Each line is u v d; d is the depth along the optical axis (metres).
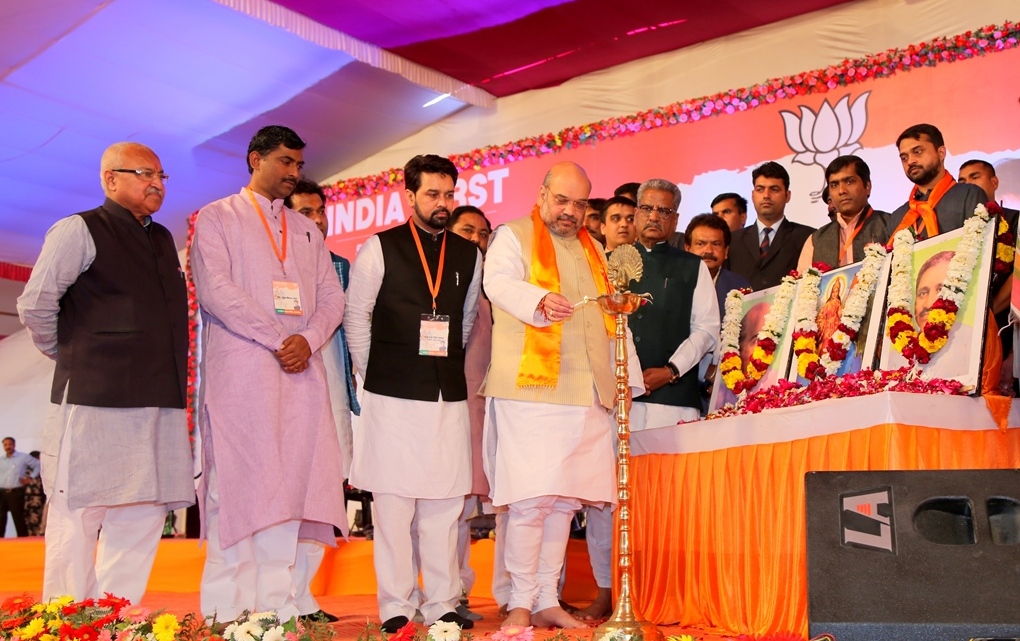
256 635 2.90
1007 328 4.12
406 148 9.33
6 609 3.02
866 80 6.72
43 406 12.07
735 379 4.58
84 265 3.71
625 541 3.41
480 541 5.99
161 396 3.78
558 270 4.14
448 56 7.94
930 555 2.52
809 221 6.84
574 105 8.30
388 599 4.05
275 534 3.87
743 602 3.69
